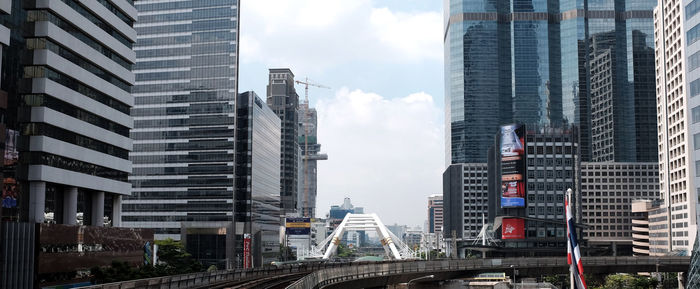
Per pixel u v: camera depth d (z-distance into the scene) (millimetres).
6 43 93625
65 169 107438
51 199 106500
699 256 89438
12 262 90562
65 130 108000
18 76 100562
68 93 108188
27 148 100875
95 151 117625
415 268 105812
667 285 180000
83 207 117188
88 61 115062
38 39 102125
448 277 113812
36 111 100938
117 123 126625
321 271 69312
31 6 102125
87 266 106938
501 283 121000
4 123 96688
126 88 131125
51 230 96938
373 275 91562
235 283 74688
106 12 120312
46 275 95062
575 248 47188
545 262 126125
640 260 133625
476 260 119125
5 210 96062
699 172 84250
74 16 109188
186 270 125062
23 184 101250
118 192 126688
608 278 166875
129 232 123875
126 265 95812
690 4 87000
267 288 70750
